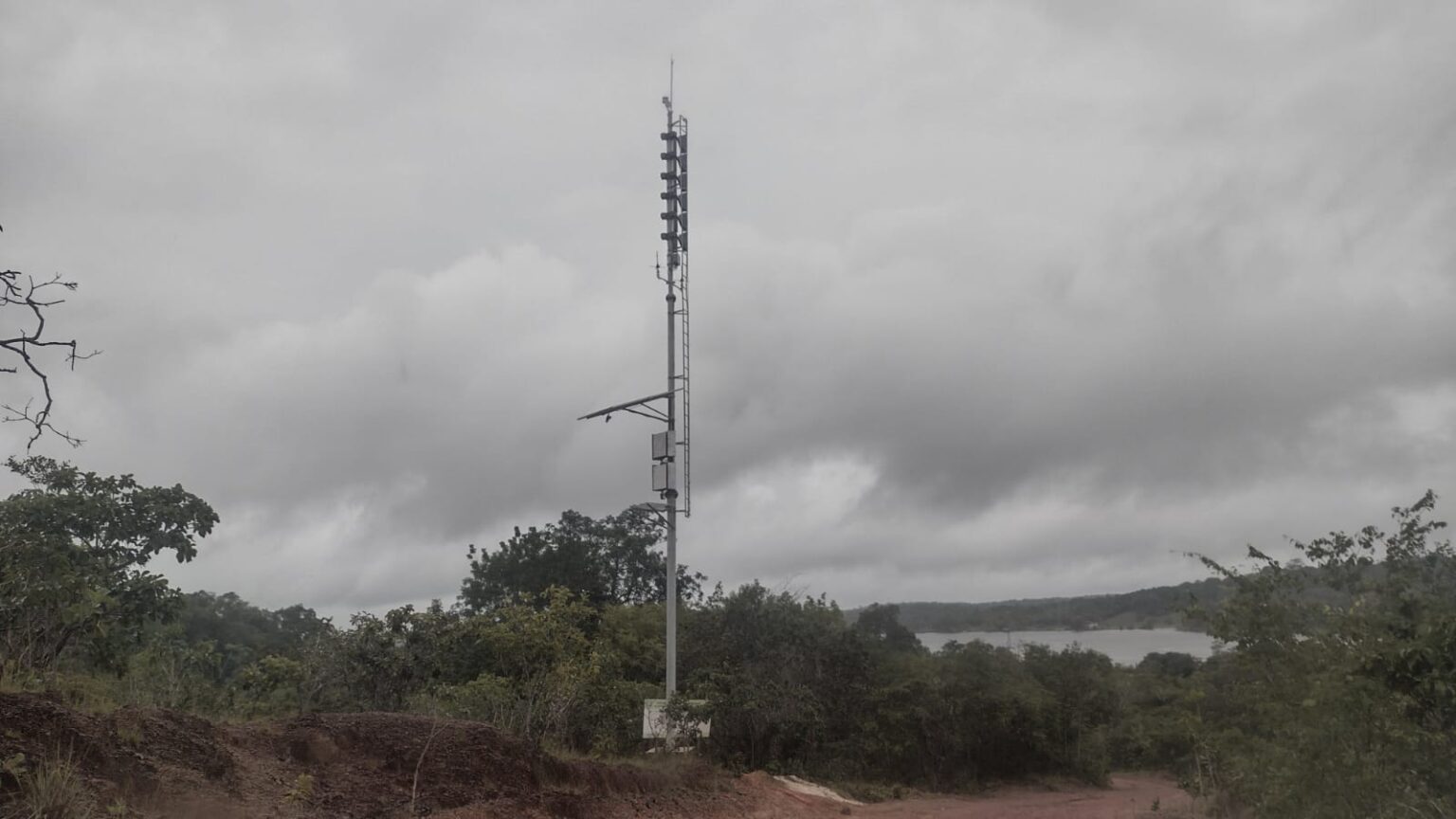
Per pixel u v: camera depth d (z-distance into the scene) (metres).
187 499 15.51
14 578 11.09
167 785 8.84
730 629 27.42
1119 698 31.86
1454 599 10.47
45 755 8.01
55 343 7.93
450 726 13.21
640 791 16.00
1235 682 12.81
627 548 39.91
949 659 30.00
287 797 9.96
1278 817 10.41
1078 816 18.52
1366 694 9.59
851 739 25.98
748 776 20.11
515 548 39.09
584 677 19.00
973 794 25.69
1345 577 11.26
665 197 24.55
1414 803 9.27
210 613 30.28
